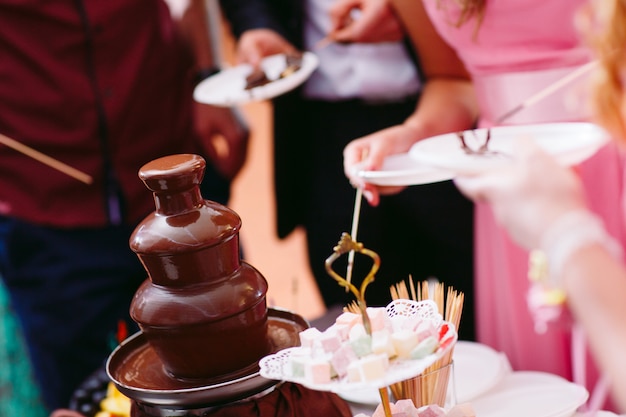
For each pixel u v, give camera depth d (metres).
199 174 1.40
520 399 1.67
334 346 1.31
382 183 1.81
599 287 1.10
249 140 2.96
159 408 1.39
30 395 2.88
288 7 2.84
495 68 2.12
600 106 1.36
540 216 1.15
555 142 1.65
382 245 2.81
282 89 2.51
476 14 2.08
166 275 1.39
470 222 2.73
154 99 2.82
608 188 2.00
